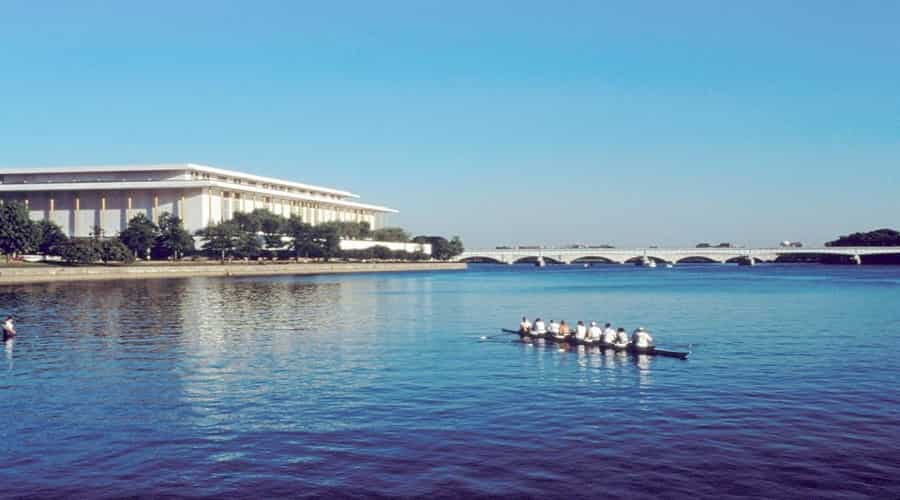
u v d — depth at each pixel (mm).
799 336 61000
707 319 78062
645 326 71125
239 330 64625
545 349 53000
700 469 25094
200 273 180000
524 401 34969
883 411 32906
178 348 52906
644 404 34344
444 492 23062
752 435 28984
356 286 148625
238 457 26500
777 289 140125
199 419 31734
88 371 43312
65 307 86688
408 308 92188
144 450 27406
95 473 24984
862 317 78188
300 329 65875
